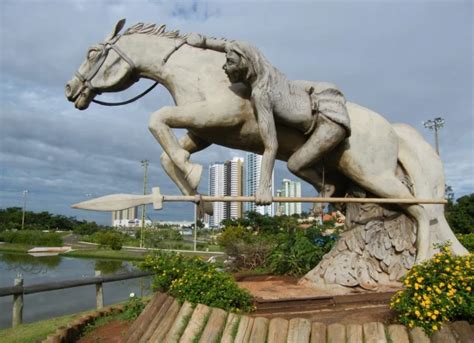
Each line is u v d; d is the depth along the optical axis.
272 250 6.49
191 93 3.47
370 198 3.64
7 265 17.80
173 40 3.69
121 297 9.30
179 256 3.99
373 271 3.81
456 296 2.54
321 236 5.76
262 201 3.19
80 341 3.85
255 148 3.66
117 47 3.70
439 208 4.07
